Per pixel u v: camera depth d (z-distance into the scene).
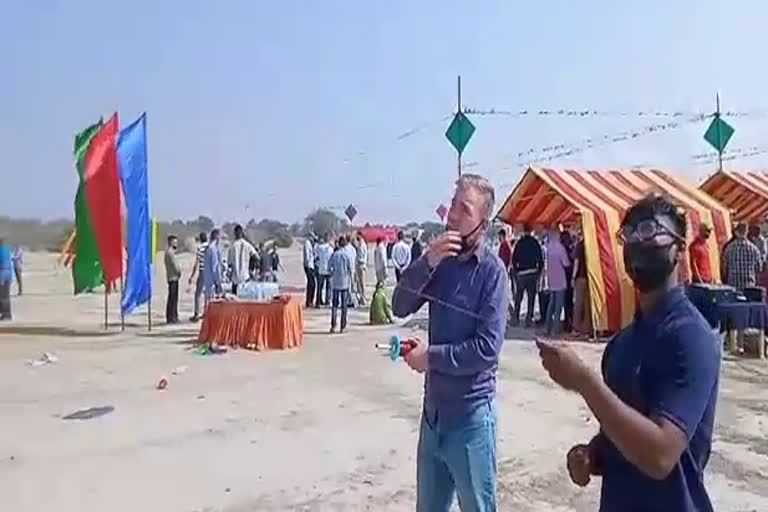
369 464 7.82
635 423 2.23
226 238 20.94
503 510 6.58
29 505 6.65
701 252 14.86
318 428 9.25
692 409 2.29
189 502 6.73
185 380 12.20
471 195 4.03
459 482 4.05
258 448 8.40
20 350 15.29
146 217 18.89
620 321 16.00
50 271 39.19
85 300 27.42
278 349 15.20
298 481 7.29
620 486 2.55
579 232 16.55
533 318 18.80
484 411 4.00
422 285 4.13
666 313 2.44
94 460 7.98
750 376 12.41
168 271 20.09
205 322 15.71
